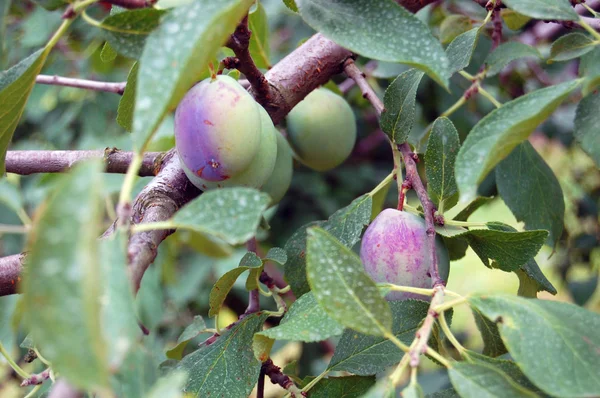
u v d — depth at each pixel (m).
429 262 0.47
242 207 0.36
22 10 0.95
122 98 0.49
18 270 0.46
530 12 0.44
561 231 0.59
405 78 0.52
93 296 0.29
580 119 0.48
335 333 0.41
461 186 0.38
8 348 0.64
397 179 0.52
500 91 0.82
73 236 0.29
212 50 0.37
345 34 0.41
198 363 0.49
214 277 1.00
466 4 0.84
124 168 0.54
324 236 0.38
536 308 0.38
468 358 0.39
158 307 0.79
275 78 0.55
